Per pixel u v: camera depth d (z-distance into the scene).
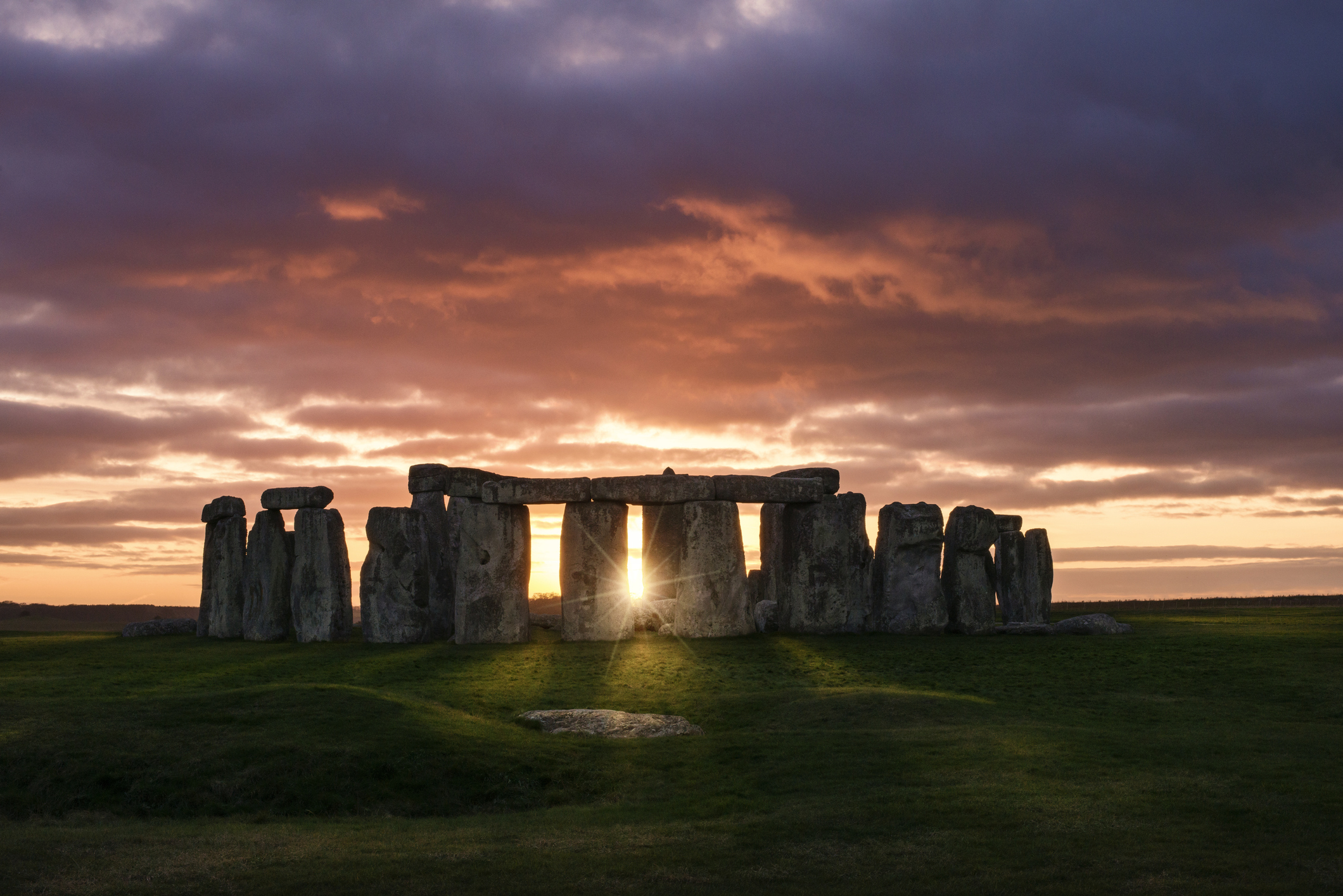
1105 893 15.89
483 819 21.45
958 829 19.02
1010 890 16.16
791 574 46.94
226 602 50.31
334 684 32.22
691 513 45.16
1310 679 32.53
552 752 25.31
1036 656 38.19
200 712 26.38
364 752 23.77
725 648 40.97
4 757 23.23
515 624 44.34
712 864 17.72
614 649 41.34
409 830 20.39
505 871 17.45
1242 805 19.78
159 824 20.77
